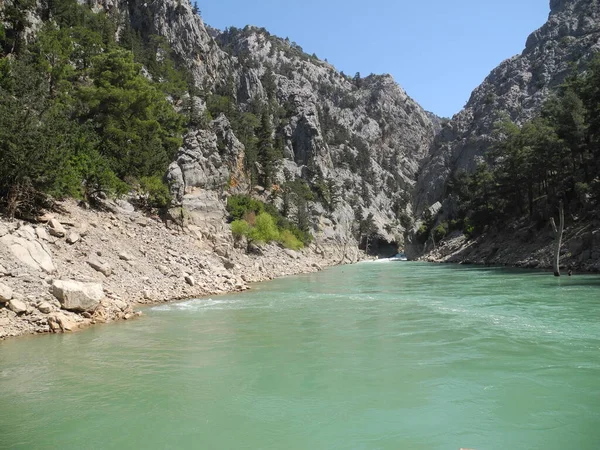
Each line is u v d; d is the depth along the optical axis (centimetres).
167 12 14175
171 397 1148
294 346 1686
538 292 3180
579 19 18700
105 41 9062
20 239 2319
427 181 18925
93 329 1983
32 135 2820
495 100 17950
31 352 1577
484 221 8488
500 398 1115
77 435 934
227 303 2900
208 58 14975
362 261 12975
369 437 917
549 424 961
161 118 7188
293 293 3575
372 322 2177
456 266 7175
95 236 3212
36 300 1958
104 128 5306
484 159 15375
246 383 1259
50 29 6888
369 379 1285
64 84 5694
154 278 3195
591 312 2306
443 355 1521
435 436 916
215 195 5728
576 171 6325
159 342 1747
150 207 4650
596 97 6038
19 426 977
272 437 923
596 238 4784
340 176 17675
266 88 18238
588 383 1207
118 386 1233
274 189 10938
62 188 3375
